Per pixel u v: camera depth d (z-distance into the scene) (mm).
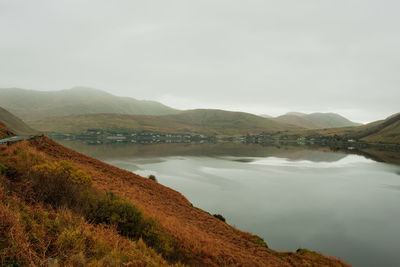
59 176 8781
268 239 24562
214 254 10461
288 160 94000
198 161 84438
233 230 19406
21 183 7734
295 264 13906
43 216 5770
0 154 11469
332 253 22359
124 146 148250
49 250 4582
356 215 32781
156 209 16281
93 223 7398
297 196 41469
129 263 5359
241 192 42656
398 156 114938
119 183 20422
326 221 30266
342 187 49125
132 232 8320
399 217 32281
